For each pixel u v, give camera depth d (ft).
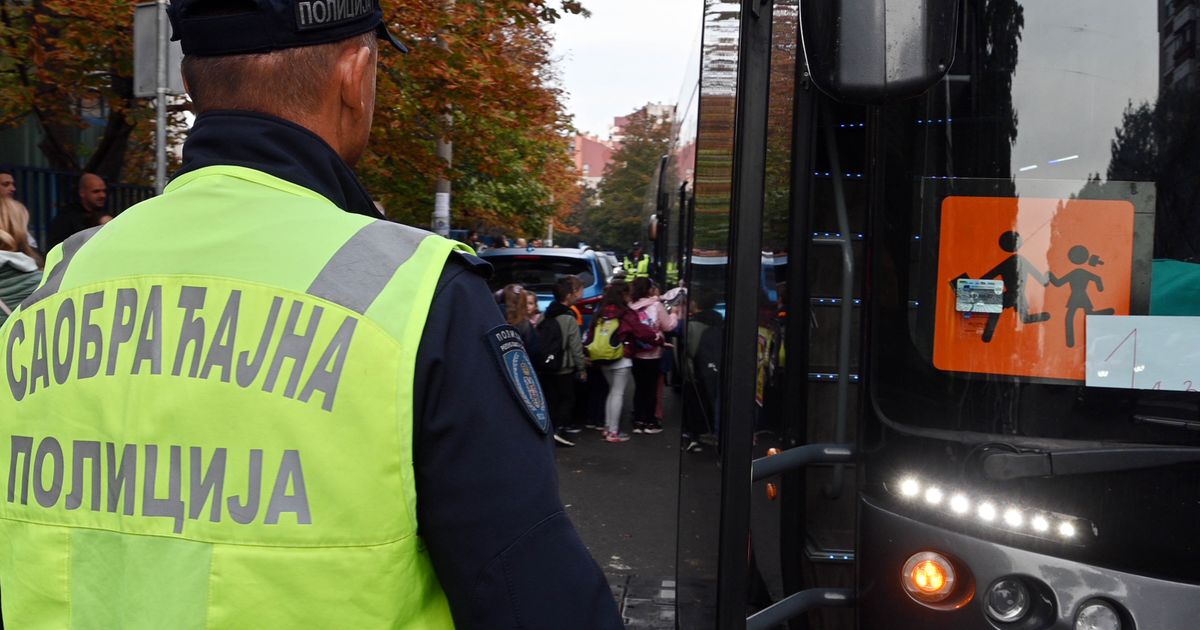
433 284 3.64
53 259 4.23
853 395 8.86
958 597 7.09
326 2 4.02
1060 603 6.86
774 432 9.46
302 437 3.47
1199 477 7.14
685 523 11.08
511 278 38.60
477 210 61.72
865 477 7.69
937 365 7.67
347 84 4.17
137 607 3.51
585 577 3.64
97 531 3.66
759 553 9.70
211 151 4.03
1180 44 7.69
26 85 28.37
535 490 3.59
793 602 7.59
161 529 3.53
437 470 3.51
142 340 3.73
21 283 14.25
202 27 3.99
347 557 3.44
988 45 7.80
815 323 9.04
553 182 88.58
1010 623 6.97
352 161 4.42
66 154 32.14
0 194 14.76
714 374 9.07
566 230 149.89
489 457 3.53
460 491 3.50
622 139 221.87
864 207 8.59
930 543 7.16
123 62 27.96
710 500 8.56
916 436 7.61
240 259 3.74
